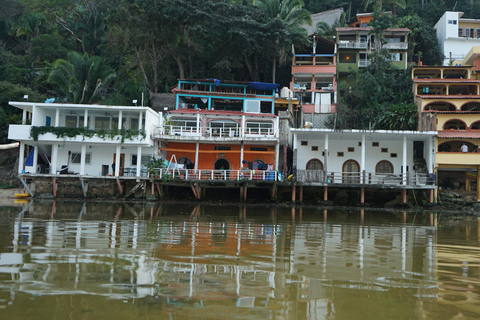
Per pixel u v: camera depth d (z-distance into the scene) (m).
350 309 6.64
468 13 62.31
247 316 6.19
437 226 19.95
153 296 6.93
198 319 5.99
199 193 30.94
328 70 45.47
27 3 57.84
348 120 40.47
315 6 63.66
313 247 12.35
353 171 33.72
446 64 52.53
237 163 34.97
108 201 29.66
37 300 6.55
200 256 10.27
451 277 8.87
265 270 9.00
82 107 32.12
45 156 33.88
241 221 19.39
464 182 34.78
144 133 31.86
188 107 38.97
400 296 7.38
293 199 29.97
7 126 39.75
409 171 33.25
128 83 40.97
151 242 12.20
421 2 63.94
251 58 47.41
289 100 37.59
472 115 33.84
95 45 54.66
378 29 44.28
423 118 36.03
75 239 12.31
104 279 7.82
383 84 42.44
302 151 34.09
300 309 6.58
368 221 21.44
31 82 48.59
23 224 15.53
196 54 44.84
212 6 40.81
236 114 33.91
